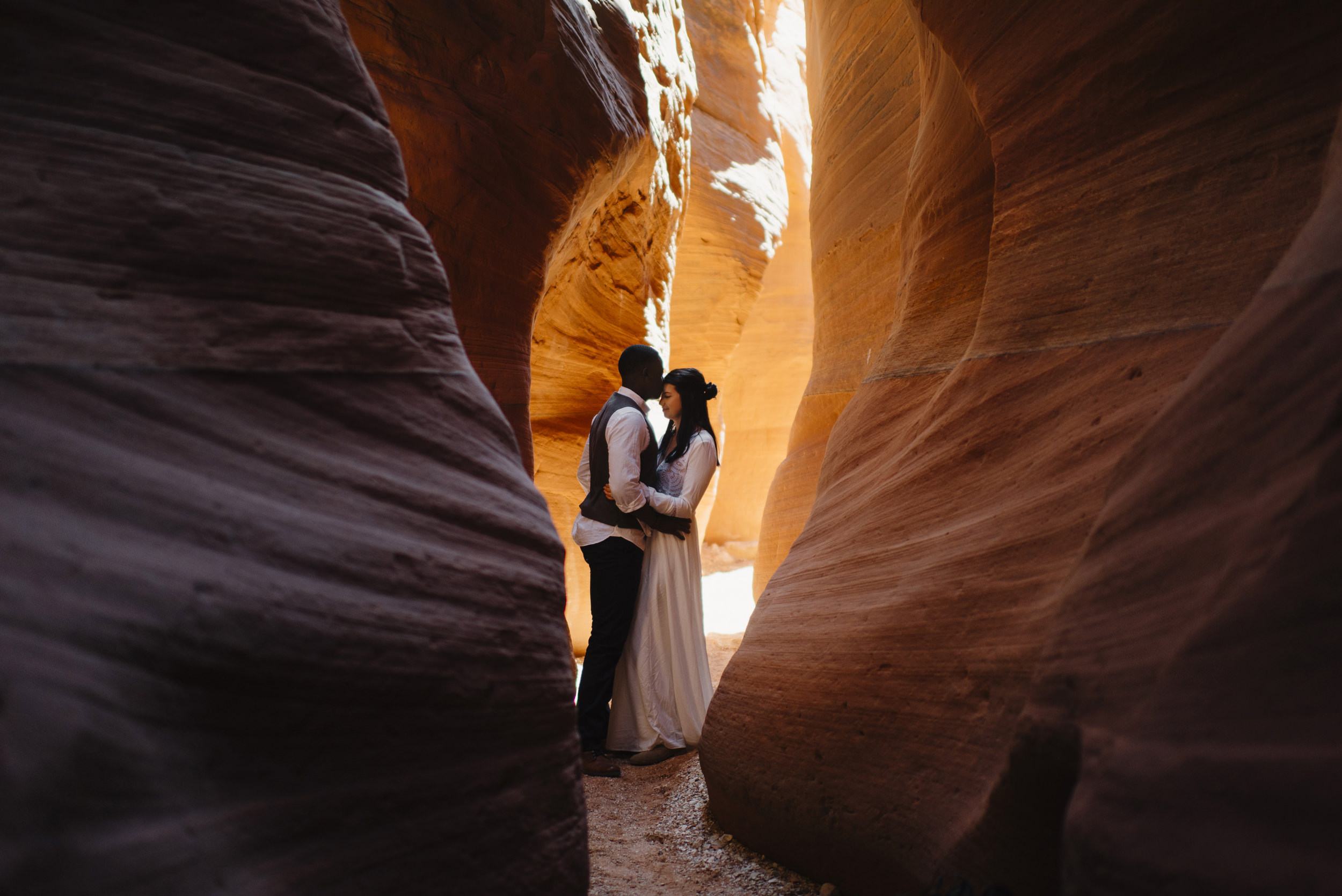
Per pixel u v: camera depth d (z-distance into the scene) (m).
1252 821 0.80
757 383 14.13
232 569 0.96
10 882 0.70
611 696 3.71
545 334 5.57
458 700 1.16
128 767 0.82
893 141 4.45
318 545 1.05
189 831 0.85
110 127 1.05
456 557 1.22
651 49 5.50
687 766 3.49
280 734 0.97
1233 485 1.06
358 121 1.33
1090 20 1.85
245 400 1.07
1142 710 0.97
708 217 10.56
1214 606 0.95
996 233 2.13
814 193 6.03
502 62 3.47
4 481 0.84
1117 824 0.91
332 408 1.15
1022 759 1.29
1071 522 1.64
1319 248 1.07
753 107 11.68
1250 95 1.60
